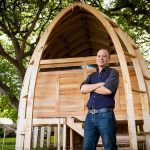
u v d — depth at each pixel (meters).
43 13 17.23
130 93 7.70
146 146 7.95
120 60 8.03
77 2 9.05
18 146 8.31
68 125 8.62
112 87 4.74
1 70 20.98
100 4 16.06
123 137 8.50
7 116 34.81
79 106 8.95
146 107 8.20
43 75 9.48
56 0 17.17
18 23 15.27
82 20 10.43
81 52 13.78
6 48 20.73
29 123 8.02
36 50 8.90
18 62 15.27
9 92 16.56
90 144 4.77
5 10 14.44
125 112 8.62
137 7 16.06
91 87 4.87
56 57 12.65
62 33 10.88
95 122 4.71
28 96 8.28
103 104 4.70
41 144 11.43
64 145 8.40
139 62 9.03
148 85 8.91
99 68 5.16
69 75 9.30
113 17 17.23
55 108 9.08
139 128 10.80
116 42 8.23
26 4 16.17
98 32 11.70
